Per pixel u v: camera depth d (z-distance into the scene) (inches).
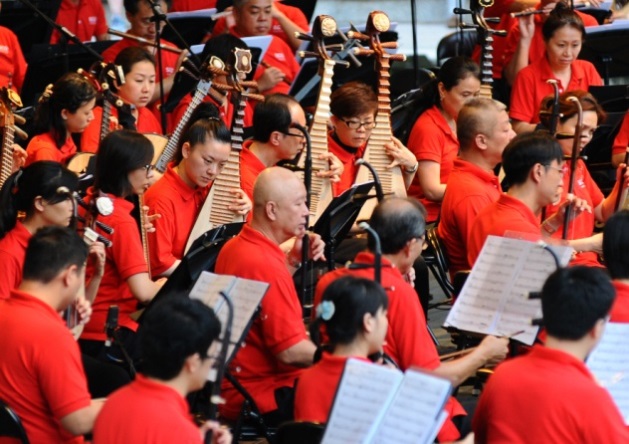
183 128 525.3
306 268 420.8
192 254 411.2
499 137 483.5
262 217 401.4
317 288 370.9
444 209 492.4
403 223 373.1
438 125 582.9
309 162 431.2
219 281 369.7
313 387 319.0
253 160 506.3
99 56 612.7
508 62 704.4
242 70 514.3
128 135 434.9
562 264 363.9
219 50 610.9
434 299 611.2
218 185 485.1
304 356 387.5
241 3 702.5
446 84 577.9
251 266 390.9
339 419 293.0
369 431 289.6
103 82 544.4
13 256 394.0
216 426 295.7
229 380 385.7
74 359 332.5
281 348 388.2
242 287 365.4
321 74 529.7
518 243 371.9
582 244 475.5
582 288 305.7
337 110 524.4
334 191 518.3
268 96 514.3
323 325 336.2
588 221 515.5
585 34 663.1
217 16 700.0
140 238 443.5
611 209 525.7
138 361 418.9
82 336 434.3
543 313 311.9
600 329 308.3
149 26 688.4
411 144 584.4
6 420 328.5
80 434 331.3
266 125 505.0
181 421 285.1
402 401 289.6
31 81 636.7
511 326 368.5
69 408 328.5
